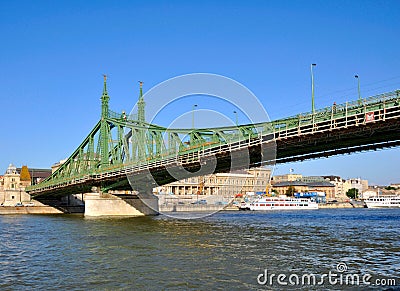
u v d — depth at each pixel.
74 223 76.44
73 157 118.50
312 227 63.88
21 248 43.31
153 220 82.56
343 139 51.75
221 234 53.03
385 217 98.69
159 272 30.08
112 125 103.31
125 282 27.59
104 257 36.75
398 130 46.06
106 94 104.88
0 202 153.50
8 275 30.31
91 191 124.81
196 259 34.62
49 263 34.62
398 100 41.28
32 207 137.38
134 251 39.53
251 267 31.06
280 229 60.41
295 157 64.38
